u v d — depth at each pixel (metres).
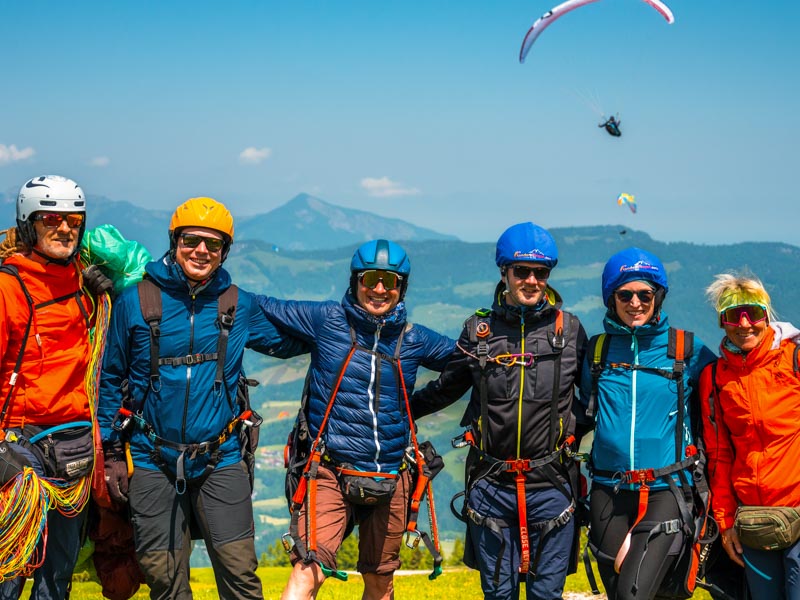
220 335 6.30
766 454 6.17
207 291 6.33
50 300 5.95
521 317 6.56
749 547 6.32
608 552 6.48
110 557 6.90
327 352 6.70
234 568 6.28
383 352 6.71
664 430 6.38
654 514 6.32
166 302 6.21
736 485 6.33
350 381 6.62
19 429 5.88
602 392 6.55
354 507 6.91
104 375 6.27
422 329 6.92
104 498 6.26
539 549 6.48
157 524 6.22
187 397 6.16
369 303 6.68
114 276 6.44
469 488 6.75
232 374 6.37
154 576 6.25
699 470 6.39
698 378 6.55
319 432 6.60
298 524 6.50
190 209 6.12
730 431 6.43
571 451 6.60
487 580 6.64
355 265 6.62
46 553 6.07
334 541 6.53
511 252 6.49
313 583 6.47
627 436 6.38
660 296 6.44
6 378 5.86
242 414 6.41
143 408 6.23
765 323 6.17
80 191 6.01
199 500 6.32
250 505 6.43
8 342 5.86
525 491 6.48
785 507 6.11
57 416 5.99
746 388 6.24
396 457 6.70
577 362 6.67
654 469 6.32
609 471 6.49
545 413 6.48
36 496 5.67
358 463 6.58
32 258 5.96
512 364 6.50
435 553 6.69
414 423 6.97
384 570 6.92
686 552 6.43
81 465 6.00
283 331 6.86
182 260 6.19
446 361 7.00
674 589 6.57
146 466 6.22
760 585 6.32
